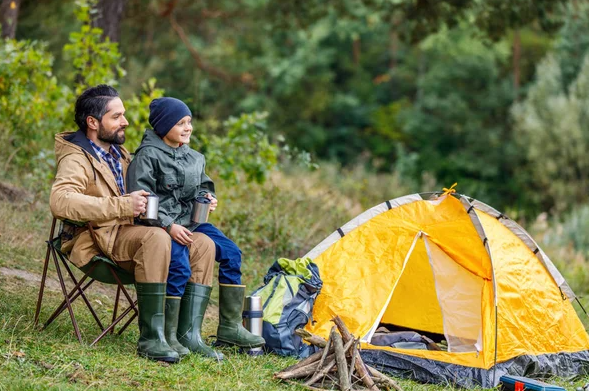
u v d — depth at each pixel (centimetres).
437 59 3538
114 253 489
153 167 497
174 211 503
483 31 1430
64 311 573
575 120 2662
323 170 1838
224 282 532
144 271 479
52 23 1798
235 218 992
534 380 523
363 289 606
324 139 3403
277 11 1769
